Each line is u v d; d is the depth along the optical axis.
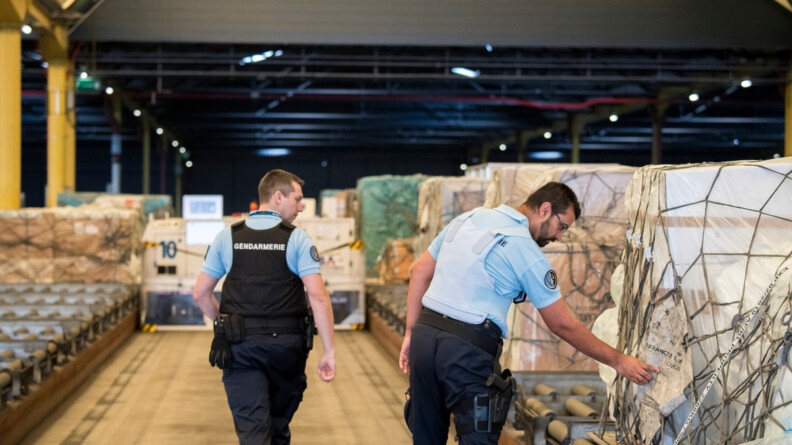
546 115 36.00
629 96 30.94
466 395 3.61
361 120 37.59
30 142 47.16
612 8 21.22
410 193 16.73
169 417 7.05
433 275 3.95
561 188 3.76
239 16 21.11
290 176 4.61
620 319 4.21
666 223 3.71
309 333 4.50
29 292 11.41
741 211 3.51
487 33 21.64
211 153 48.75
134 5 21.03
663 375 3.61
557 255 6.29
